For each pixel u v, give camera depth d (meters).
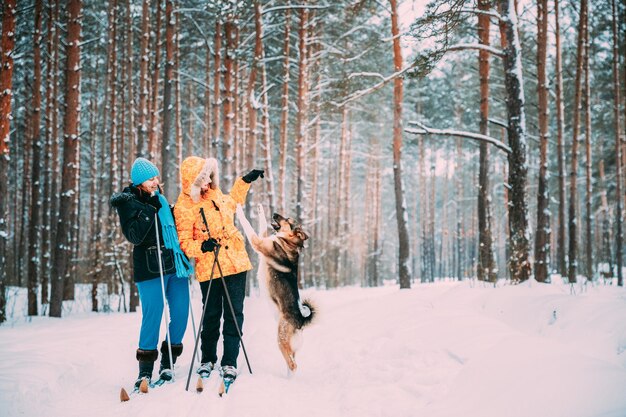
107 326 7.05
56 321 8.60
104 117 19.30
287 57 16.50
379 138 33.53
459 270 35.00
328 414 3.37
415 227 50.59
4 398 3.30
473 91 30.75
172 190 24.22
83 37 19.02
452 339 4.54
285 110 16.80
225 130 14.77
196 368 4.59
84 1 17.80
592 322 4.36
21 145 22.50
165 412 3.36
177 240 4.35
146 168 4.27
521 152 8.76
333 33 19.59
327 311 9.02
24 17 14.97
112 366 4.93
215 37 15.36
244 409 3.38
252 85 17.11
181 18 18.30
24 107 18.92
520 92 8.83
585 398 2.53
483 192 14.54
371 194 36.47
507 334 4.36
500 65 23.52
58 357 4.55
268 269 4.81
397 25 14.01
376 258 31.06
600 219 30.33
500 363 3.29
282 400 3.64
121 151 17.12
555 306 5.10
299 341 4.64
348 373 4.42
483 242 14.31
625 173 23.53
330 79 18.81
